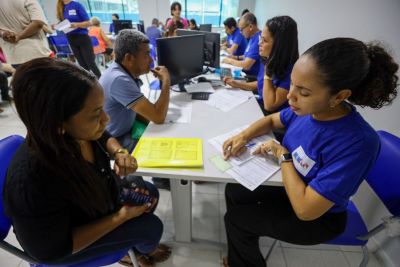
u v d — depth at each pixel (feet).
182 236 4.39
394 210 2.76
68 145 1.91
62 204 2.02
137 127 4.71
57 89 1.63
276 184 2.80
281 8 12.14
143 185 3.82
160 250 4.24
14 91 1.62
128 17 24.45
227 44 12.84
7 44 6.96
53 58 1.78
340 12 5.79
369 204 4.27
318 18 7.17
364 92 2.13
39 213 1.86
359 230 3.08
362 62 1.96
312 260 4.29
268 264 4.20
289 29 4.47
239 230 3.22
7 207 1.83
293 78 2.25
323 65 1.99
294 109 2.45
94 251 2.53
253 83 6.10
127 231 2.78
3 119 8.99
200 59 6.21
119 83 3.90
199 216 5.16
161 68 4.67
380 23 4.17
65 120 1.77
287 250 4.44
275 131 3.80
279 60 4.65
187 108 4.72
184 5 24.00
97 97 1.92
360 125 2.26
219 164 3.02
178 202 3.85
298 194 2.45
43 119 1.65
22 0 6.59
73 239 2.26
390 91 2.16
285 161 2.81
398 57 3.65
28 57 7.19
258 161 3.10
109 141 3.30
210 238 4.66
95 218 2.54
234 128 3.95
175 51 5.32
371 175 3.09
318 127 2.51
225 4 24.23
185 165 2.94
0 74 9.30
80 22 10.96
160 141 3.45
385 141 3.07
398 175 2.78
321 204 2.27
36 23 6.95
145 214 3.12
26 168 1.82
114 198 2.86
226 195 4.03
